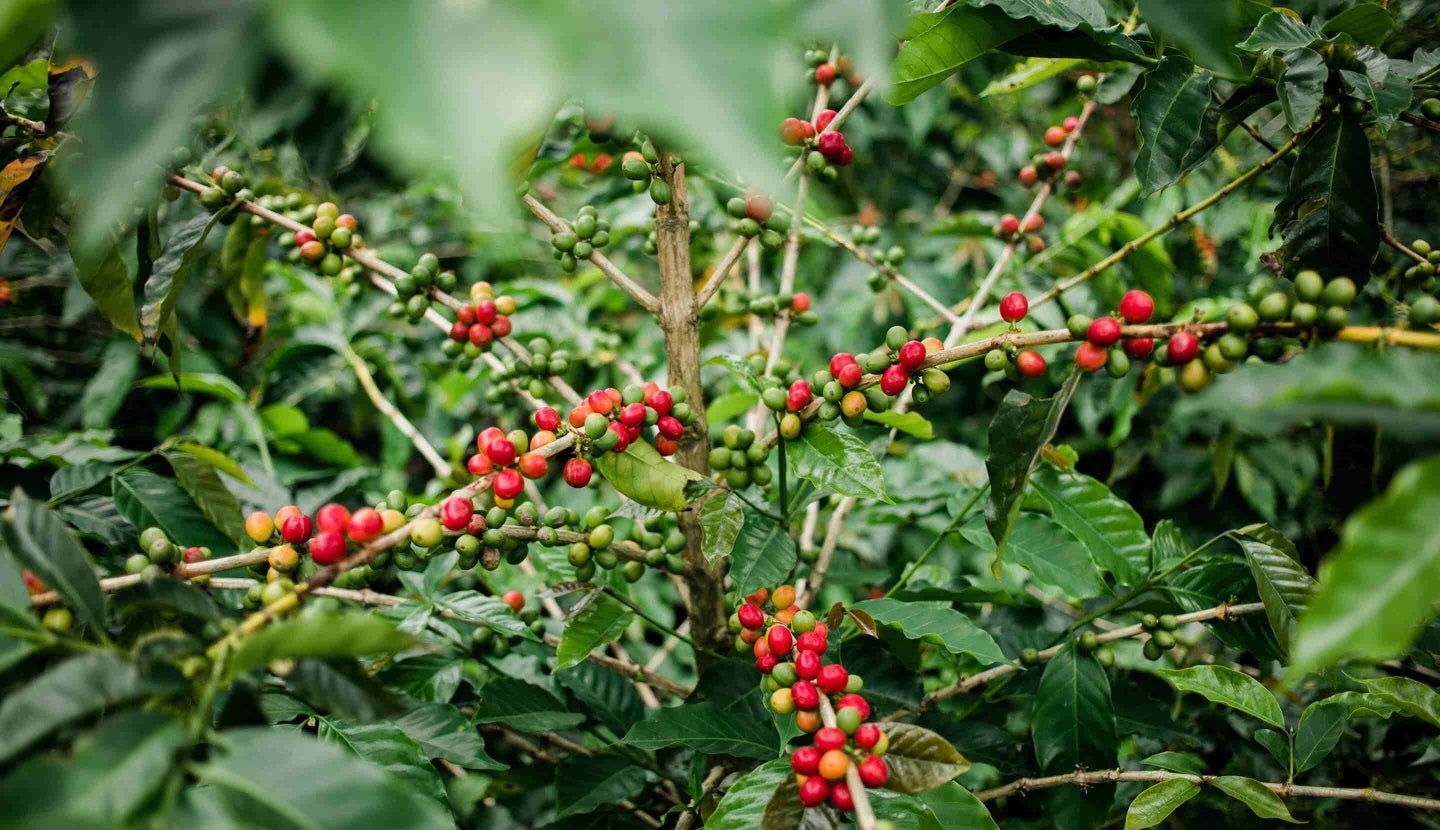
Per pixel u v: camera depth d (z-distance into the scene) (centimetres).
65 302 130
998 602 109
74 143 94
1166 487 133
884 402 94
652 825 109
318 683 81
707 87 50
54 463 107
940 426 161
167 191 108
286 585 86
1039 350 129
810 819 85
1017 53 95
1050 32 93
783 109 51
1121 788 110
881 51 67
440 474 121
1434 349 80
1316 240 93
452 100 48
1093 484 104
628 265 173
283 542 89
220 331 144
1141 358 87
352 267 106
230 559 88
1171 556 103
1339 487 97
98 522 101
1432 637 95
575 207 179
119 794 73
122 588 86
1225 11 78
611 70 50
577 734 112
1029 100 198
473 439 156
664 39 51
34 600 86
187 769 74
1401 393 72
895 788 85
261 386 131
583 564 98
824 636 92
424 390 142
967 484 120
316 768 74
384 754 93
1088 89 117
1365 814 111
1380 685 96
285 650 77
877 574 120
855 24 68
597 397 96
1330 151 92
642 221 130
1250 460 126
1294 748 97
